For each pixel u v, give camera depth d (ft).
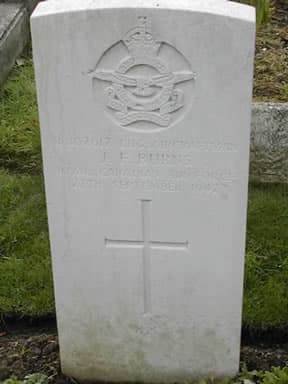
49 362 5.76
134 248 5.08
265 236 6.77
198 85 4.47
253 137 7.40
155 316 5.32
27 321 6.17
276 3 11.44
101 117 4.66
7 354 5.83
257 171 7.53
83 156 4.80
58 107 4.65
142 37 4.38
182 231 4.98
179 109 4.58
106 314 5.36
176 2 4.33
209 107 4.53
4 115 8.72
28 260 6.58
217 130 4.60
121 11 4.32
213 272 5.08
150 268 5.15
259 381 5.45
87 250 5.13
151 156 4.75
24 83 9.30
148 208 4.94
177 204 4.89
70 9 4.36
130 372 5.58
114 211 4.97
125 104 4.60
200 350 5.41
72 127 4.71
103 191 4.91
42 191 7.48
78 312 5.38
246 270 6.34
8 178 7.71
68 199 4.96
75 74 4.53
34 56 4.51
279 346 5.88
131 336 5.43
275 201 7.23
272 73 9.20
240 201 4.81
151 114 4.61
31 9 10.75
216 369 5.47
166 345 5.43
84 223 5.03
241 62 4.37
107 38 4.41
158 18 4.31
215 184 4.78
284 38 10.16
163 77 4.49
